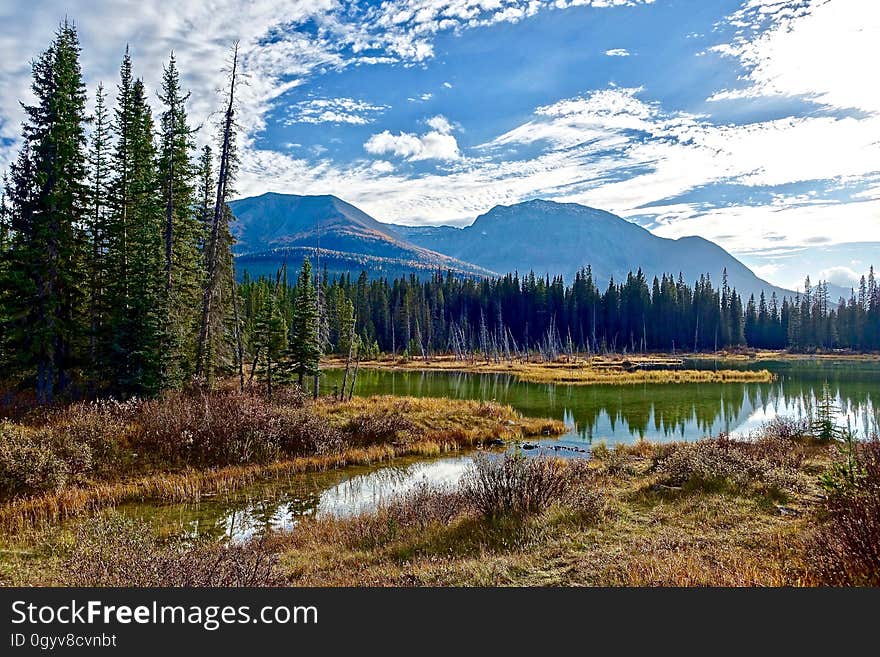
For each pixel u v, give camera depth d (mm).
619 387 57312
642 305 130750
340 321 94250
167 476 17953
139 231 28453
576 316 129875
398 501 13406
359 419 26172
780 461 16047
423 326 120250
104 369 24531
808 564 7426
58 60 25062
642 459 20172
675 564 8016
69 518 14008
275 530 13750
